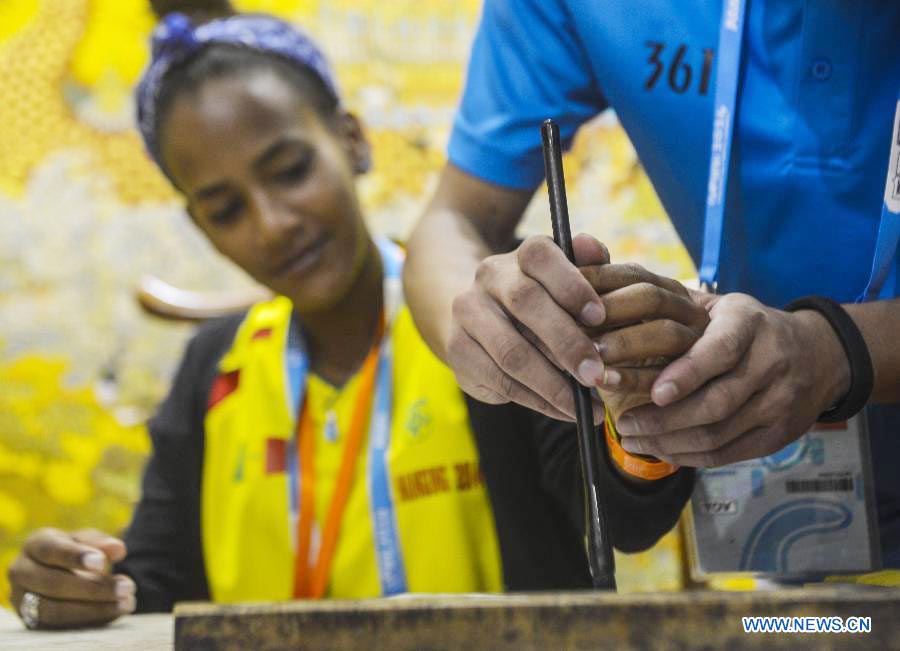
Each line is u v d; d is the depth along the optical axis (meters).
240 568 1.29
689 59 0.92
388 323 1.32
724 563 0.93
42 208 2.29
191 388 1.39
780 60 0.90
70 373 2.27
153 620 1.06
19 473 2.23
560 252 0.72
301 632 0.50
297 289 1.29
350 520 1.26
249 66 1.31
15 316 2.26
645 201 2.27
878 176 0.89
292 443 1.31
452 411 1.26
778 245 0.92
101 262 2.29
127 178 2.31
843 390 0.75
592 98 1.03
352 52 2.29
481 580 1.23
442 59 2.31
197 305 1.74
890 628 0.46
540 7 0.99
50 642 0.80
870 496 0.90
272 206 1.28
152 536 1.36
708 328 0.71
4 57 2.29
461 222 1.04
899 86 0.88
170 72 1.30
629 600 0.48
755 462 0.93
